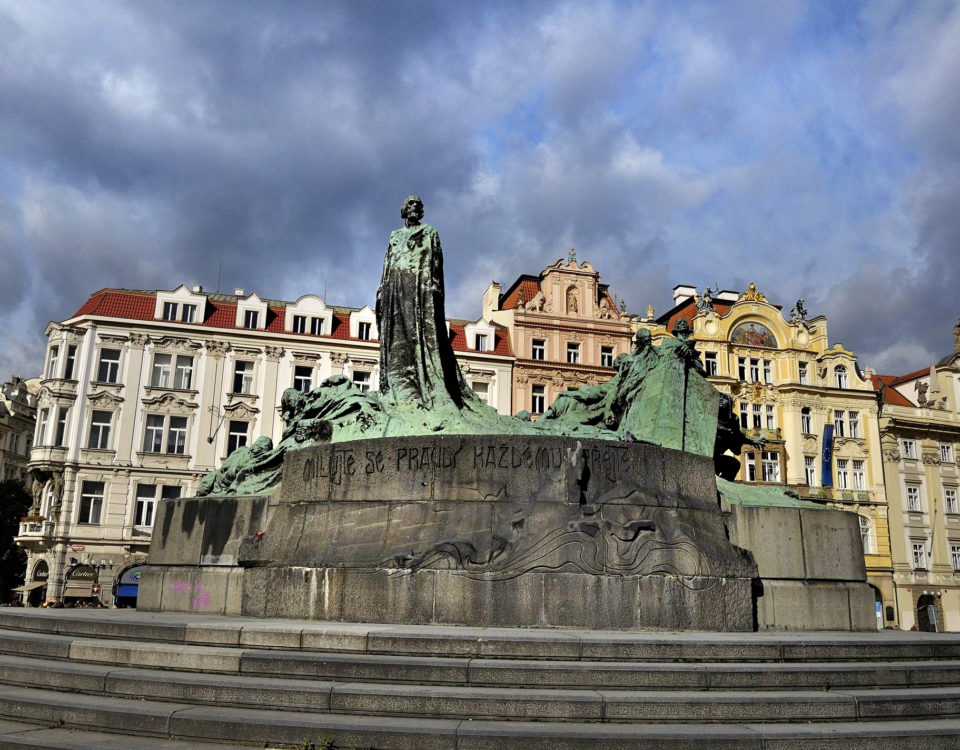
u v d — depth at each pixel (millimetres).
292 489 11297
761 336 49594
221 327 42062
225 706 6836
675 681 7109
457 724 6359
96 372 40312
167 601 12125
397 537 10180
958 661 8461
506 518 10016
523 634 7988
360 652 7688
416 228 13242
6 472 64188
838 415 49594
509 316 46875
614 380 14477
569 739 6078
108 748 6043
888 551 48344
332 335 44156
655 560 9820
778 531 11555
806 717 6770
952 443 52750
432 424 12125
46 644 8367
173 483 40000
